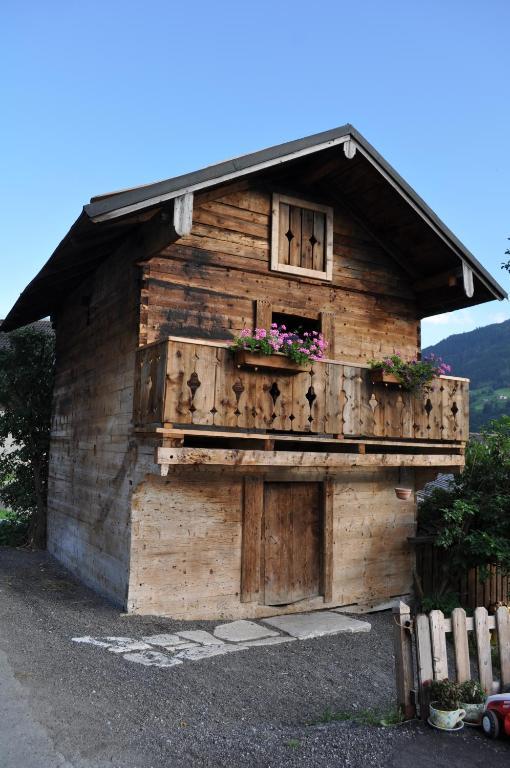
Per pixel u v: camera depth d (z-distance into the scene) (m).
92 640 6.85
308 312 9.95
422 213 9.73
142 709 5.03
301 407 8.38
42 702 4.95
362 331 10.48
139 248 8.72
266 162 8.30
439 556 11.13
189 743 4.49
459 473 10.23
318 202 10.18
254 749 4.43
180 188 7.57
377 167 9.31
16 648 6.28
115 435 9.23
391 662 7.31
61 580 10.48
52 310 14.32
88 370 11.06
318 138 8.74
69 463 12.05
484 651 5.40
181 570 8.45
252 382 8.00
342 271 10.34
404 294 11.03
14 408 14.68
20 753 4.12
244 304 9.35
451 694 4.98
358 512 10.16
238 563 8.89
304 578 9.59
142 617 8.05
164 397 7.32
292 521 9.57
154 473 7.89
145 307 8.52
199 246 9.02
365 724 5.01
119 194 8.09
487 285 10.28
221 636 7.71
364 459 8.98
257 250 9.54
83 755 4.18
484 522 10.61
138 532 8.20
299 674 6.46
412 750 4.54
